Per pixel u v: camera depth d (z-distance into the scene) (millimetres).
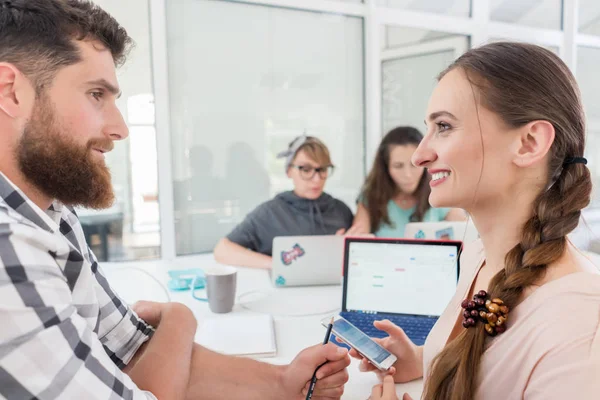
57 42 666
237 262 2051
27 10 647
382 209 2445
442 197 746
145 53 2664
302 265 1686
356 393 959
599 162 3756
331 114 3230
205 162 2904
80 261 761
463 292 890
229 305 1417
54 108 679
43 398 580
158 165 2756
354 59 3238
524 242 697
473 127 693
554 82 674
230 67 2902
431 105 749
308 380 946
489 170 696
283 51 3031
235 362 1013
